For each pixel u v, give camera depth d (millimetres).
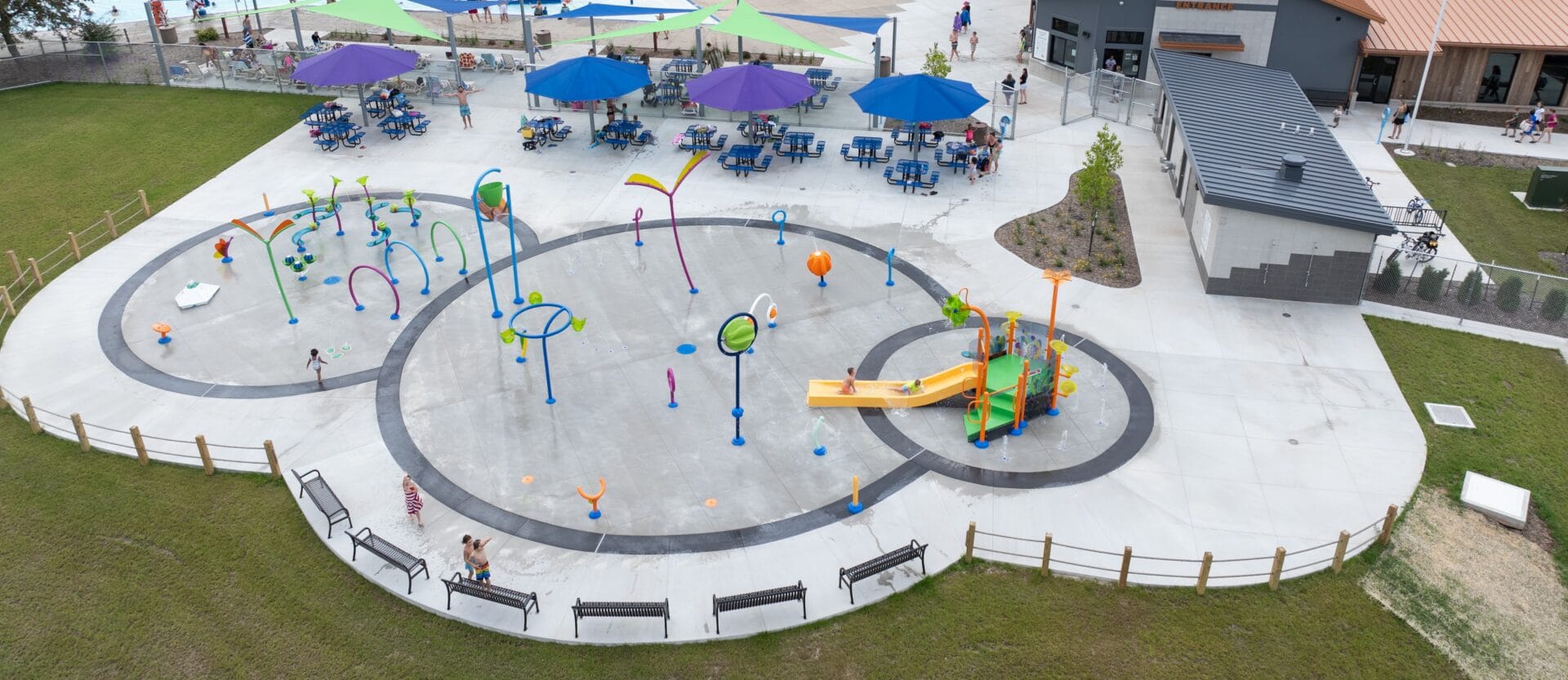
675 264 31656
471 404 25250
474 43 53656
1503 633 19047
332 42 52281
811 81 44812
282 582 20172
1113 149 33062
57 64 48000
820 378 26156
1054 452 23531
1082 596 19766
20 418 25000
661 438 24062
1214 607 19500
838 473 22938
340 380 26188
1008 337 25312
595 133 40406
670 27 43375
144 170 38344
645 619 19297
